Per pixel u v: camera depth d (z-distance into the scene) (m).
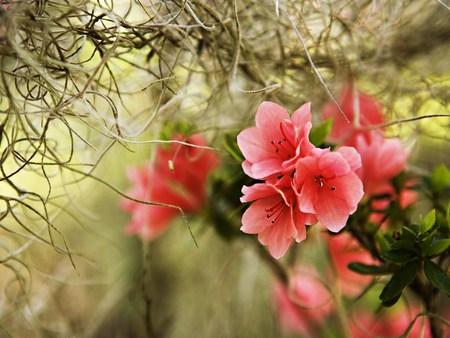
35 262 0.91
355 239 0.79
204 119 0.84
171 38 0.76
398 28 0.85
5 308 0.87
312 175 0.65
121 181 1.00
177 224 1.00
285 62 0.81
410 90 0.88
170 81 0.81
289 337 0.94
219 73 0.79
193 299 0.99
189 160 0.81
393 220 0.77
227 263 0.91
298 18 0.80
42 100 0.73
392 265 0.73
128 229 0.85
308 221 0.66
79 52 0.71
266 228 0.67
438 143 0.92
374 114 0.84
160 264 1.00
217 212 0.83
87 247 1.00
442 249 0.69
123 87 0.85
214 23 0.76
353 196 0.65
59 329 0.92
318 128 0.75
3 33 0.68
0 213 0.74
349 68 0.82
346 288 0.87
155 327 0.98
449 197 0.80
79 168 0.89
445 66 0.90
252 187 0.66
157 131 0.82
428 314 0.71
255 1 0.79
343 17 0.82
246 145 0.68
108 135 0.75
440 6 0.88
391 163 0.77
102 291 1.00
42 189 0.92
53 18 0.69
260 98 0.78
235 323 0.96
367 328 0.87
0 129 0.71
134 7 0.80
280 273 0.85
